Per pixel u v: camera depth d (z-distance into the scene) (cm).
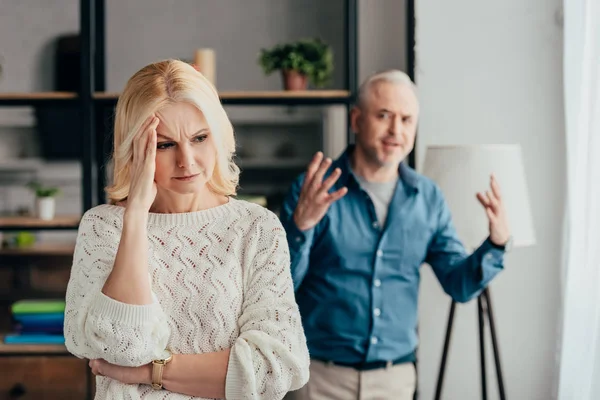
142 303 137
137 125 142
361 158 267
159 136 143
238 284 151
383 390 261
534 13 334
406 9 342
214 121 145
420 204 267
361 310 258
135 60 358
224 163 153
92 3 332
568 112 290
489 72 335
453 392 343
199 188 146
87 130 329
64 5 357
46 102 330
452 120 335
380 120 260
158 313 140
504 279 342
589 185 269
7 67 356
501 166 289
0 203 354
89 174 330
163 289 148
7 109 355
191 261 151
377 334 259
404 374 266
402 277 264
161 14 358
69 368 337
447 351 304
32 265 353
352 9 331
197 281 149
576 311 279
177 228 153
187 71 146
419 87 335
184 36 358
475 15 334
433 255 277
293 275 243
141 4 358
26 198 355
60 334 332
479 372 342
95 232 150
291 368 146
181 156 142
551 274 341
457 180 290
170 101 142
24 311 330
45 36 357
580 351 275
